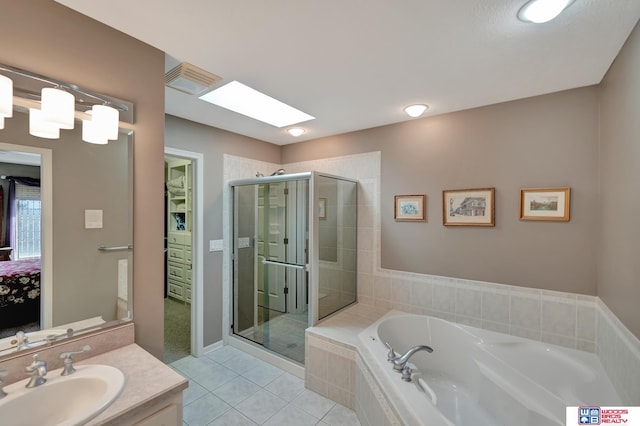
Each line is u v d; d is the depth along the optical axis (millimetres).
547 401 1829
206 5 1282
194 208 2965
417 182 2807
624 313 1552
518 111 2309
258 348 2977
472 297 2512
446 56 1700
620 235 1612
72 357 1371
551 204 2168
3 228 1229
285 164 3855
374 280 3068
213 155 3092
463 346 2361
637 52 1369
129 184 1582
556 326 2166
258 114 2842
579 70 1841
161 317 1722
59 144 1378
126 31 1481
